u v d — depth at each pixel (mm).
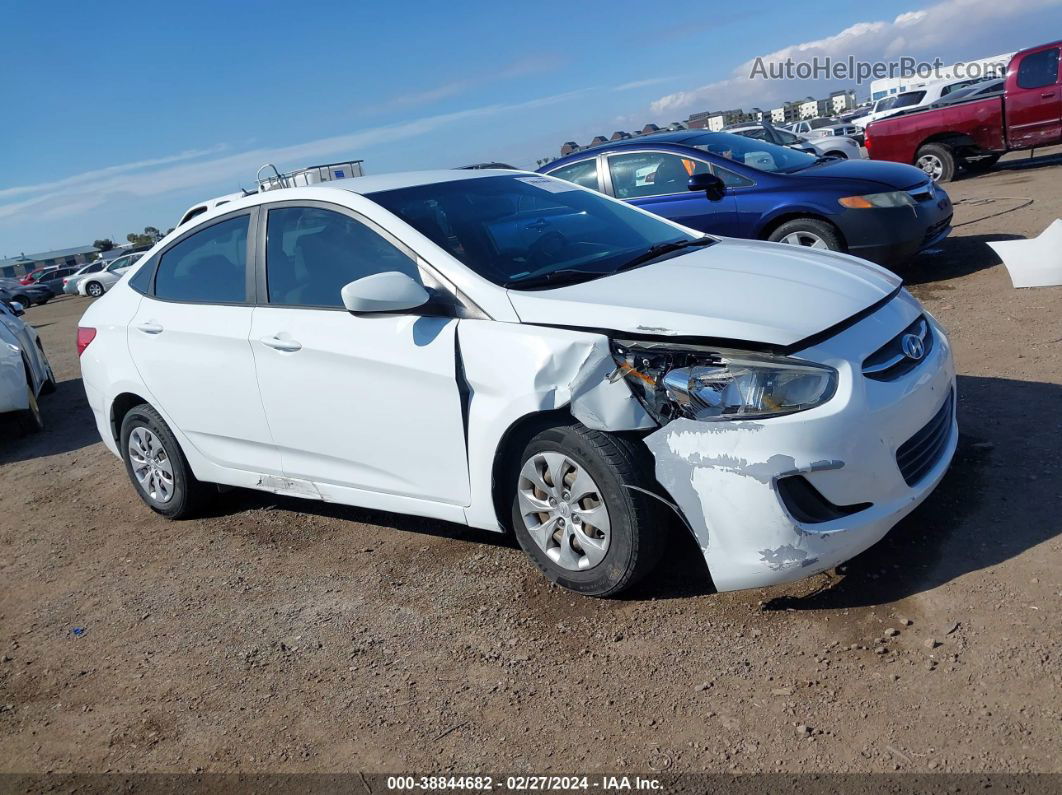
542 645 3266
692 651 3057
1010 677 2615
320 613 3822
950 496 3705
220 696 3334
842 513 3018
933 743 2434
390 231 3854
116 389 5035
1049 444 3979
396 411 3736
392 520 4703
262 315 4227
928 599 3064
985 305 6578
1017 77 14062
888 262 7406
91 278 32688
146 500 5289
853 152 16141
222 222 4594
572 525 3408
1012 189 12461
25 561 5082
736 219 7766
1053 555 3145
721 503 2998
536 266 3773
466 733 2867
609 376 3141
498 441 3410
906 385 3174
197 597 4191
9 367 7746
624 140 8508
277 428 4254
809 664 2869
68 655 3865
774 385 2973
